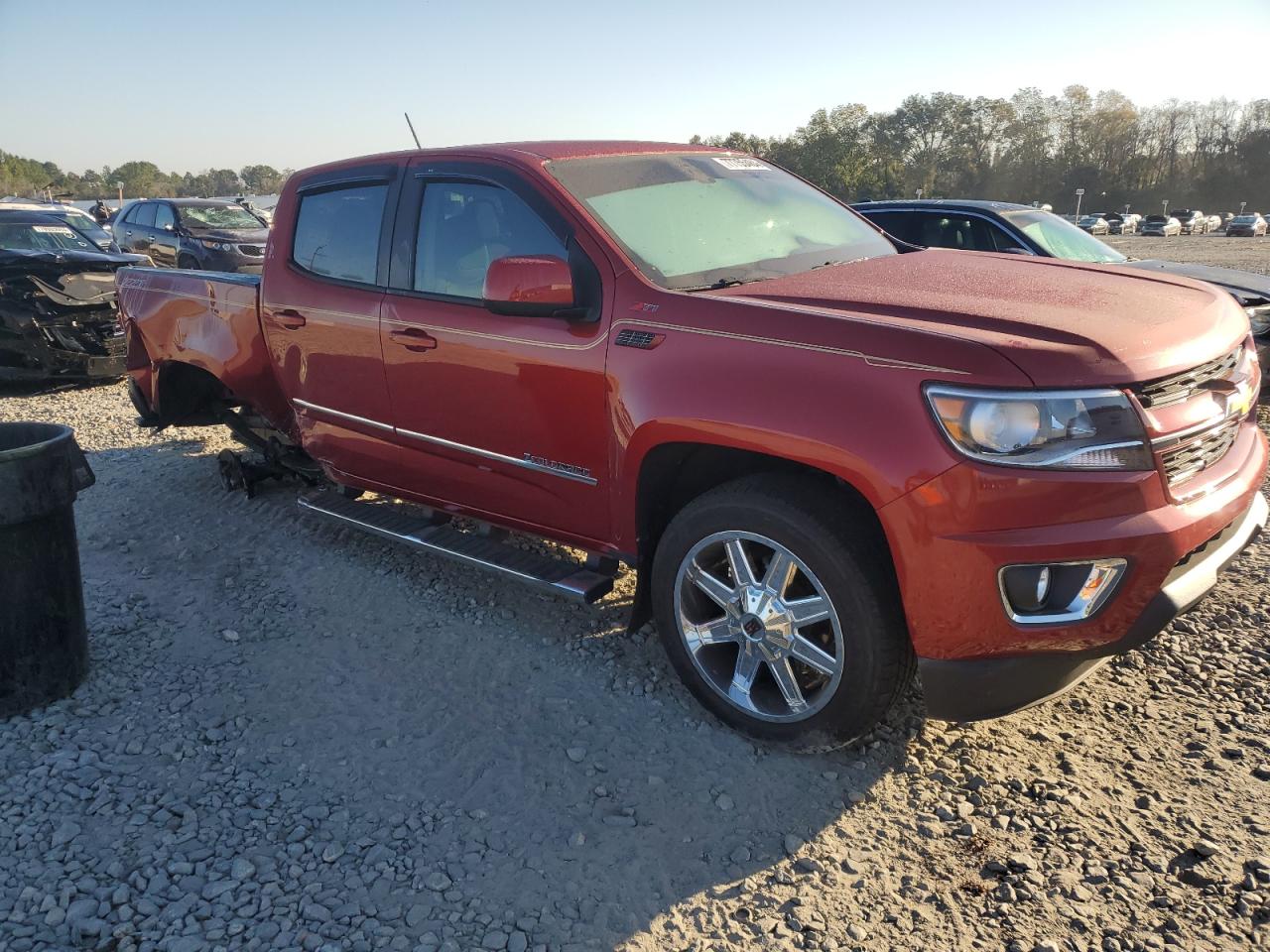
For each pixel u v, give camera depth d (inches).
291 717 134.3
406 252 156.6
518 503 150.1
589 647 150.9
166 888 101.0
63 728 130.5
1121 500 98.5
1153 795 110.7
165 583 179.5
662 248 136.1
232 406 232.4
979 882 99.6
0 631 129.6
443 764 123.0
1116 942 90.7
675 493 134.2
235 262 644.1
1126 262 292.5
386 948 93.0
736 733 126.4
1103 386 97.6
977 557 99.4
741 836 108.1
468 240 148.2
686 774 119.3
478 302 145.4
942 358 100.7
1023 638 101.7
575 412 132.6
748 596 119.3
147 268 227.0
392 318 156.3
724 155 172.7
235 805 114.8
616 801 114.8
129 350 228.7
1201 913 93.3
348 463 180.4
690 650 127.3
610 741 126.6
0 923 95.7
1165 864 100.0
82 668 140.9
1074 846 103.4
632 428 123.9
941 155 4891.7
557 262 127.9
